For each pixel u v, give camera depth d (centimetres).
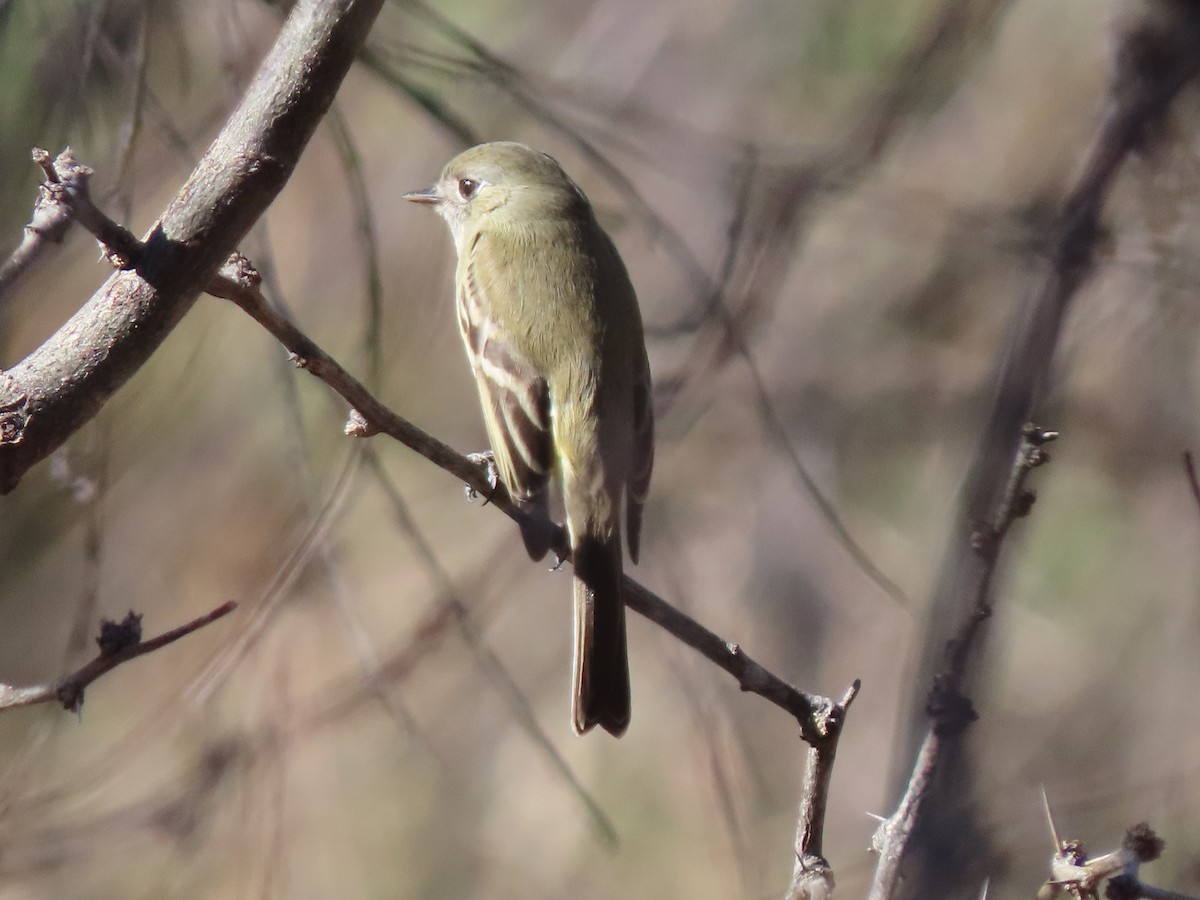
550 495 816
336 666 1235
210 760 1118
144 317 465
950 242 1180
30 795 1099
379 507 1401
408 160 1298
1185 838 1029
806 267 1429
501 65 803
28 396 459
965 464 1123
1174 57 908
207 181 470
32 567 1367
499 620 1532
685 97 1427
